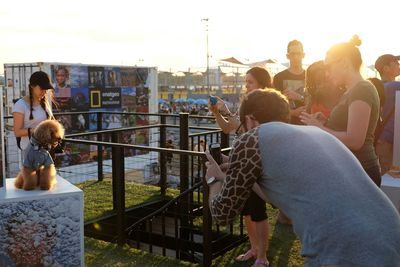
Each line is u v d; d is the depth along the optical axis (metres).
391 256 1.73
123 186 4.66
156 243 5.95
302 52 4.97
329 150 1.96
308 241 1.83
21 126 4.30
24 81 14.98
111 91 16.19
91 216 5.67
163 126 7.63
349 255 1.74
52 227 3.28
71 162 11.90
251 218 3.74
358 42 3.03
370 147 3.06
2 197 3.14
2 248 3.15
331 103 3.95
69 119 14.94
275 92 2.21
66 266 3.36
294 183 1.87
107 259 4.25
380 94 3.86
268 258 4.09
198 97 35.69
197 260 5.35
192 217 5.33
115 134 6.82
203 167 3.95
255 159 1.96
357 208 1.80
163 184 6.81
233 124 4.15
